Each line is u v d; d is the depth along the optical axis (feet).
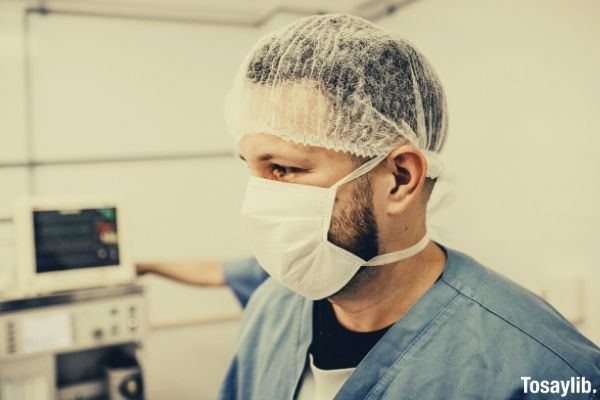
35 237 5.37
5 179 7.40
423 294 2.53
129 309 5.46
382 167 2.40
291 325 2.95
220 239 8.75
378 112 2.34
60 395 5.48
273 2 7.85
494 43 5.12
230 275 5.88
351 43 2.37
